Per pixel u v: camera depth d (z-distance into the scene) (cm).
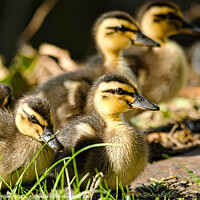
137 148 911
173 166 1060
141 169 923
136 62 1372
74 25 2858
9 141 920
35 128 916
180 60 1414
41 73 1805
